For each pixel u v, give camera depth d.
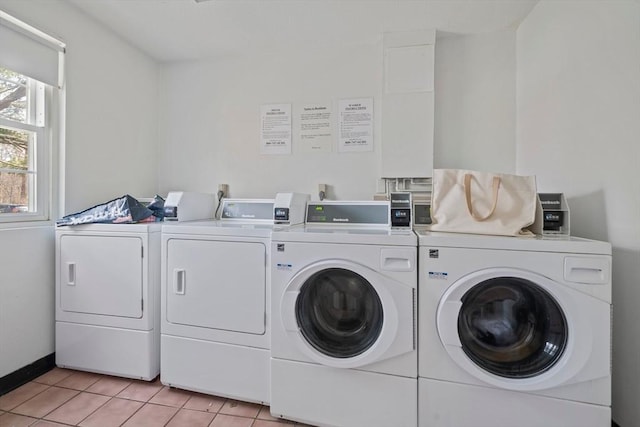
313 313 1.44
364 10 1.92
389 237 1.29
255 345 1.50
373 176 2.30
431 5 1.86
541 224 1.42
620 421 1.24
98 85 2.08
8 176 1.66
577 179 1.50
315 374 1.38
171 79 2.61
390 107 2.20
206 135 2.57
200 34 2.20
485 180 1.47
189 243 1.60
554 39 1.67
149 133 2.53
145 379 1.67
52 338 1.81
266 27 2.11
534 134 1.88
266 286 1.49
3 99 1.64
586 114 1.43
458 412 1.24
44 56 1.74
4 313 1.59
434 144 2.23
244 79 2.50
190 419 1.42
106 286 1.72
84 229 1.75
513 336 1.25
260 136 2.48
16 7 1.58
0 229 1.58
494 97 2.15
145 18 2.02
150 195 2.53
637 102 1.17
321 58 2.38
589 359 1.10
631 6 1.18
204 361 1.57
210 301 1.56
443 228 1.45
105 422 1.38
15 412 1.44
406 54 2.16
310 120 2.40
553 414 1.16
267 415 1.46
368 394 1.32
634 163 1.18
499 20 2.02
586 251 1.12
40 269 1.75
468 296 1.26
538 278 1.15
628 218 1.21
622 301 1.24
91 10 1.93
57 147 1.85
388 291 1.27
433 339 1.26
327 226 1.82
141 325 1.67
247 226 1.72
